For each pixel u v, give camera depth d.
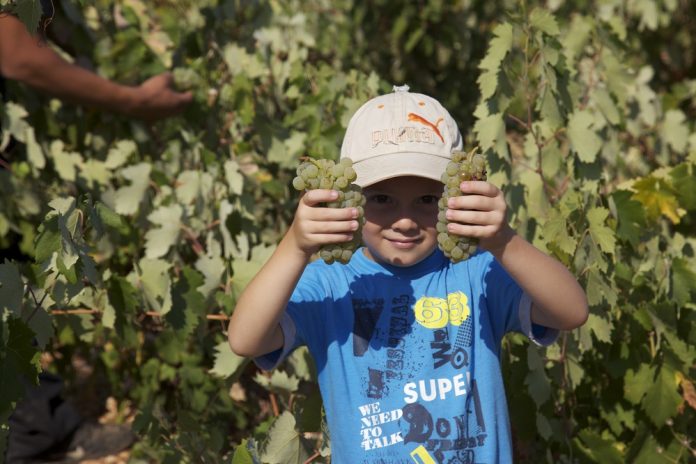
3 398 1.86
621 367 2.55
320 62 3.69
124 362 3.36
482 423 1.78
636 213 2.53
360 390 1.79
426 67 5.11
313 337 1.83
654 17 4.52
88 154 3.53
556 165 2.54
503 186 2.43
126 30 3.46
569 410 2.62
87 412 3.54
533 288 1.69
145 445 2.84
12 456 3.03
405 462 1.76
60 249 1.94
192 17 3.98
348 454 1.79
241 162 3.31
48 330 2.08
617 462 2.43
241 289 2.60
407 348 1.79
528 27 2.46
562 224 2.34
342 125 3.00
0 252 3.34
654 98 3.60
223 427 3.04
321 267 1.88
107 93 3.07
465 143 4.82
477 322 1.83
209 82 3.41
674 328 2.51
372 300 1.83
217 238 2.96
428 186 1.79
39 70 2.92
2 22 2.84
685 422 2.57
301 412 2.19
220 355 2.47
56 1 3.41
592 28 3.27
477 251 1.90
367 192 1.80
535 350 2.31
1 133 3.27
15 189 3.32
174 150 3.28
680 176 2.81
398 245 1.79
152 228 3.05
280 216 3.42
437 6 4.81
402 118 1.79
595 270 2.35
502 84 2.42
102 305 2.55
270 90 3.46
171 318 2.55
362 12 4.85
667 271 2.61
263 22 3.80
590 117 2.50
